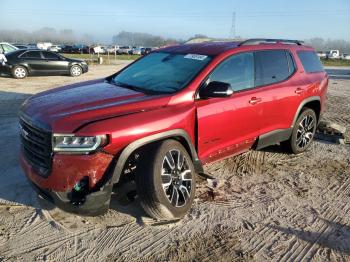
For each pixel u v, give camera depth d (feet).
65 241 11.69
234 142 15.34
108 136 11.06
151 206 12.04
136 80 15.38
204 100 13.82
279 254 11.46
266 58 16.96
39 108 12.44
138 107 12.39
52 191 11.19
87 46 184.55
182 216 13.03
